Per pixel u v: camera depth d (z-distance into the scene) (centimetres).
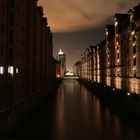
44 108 6238
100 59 11375
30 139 3428
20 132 3794
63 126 4228
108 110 5803
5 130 3522
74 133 3781
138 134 3706
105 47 9831
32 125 4291
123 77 6744
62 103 7181
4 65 3706
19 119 4456
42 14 8425
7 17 3866
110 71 8700
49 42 11656
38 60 7394
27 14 5550
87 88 13250
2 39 3603
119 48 7238
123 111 5612
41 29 8225
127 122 4475
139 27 5241
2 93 3588
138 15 5534
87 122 4538
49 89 11369
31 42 6012
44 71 9231
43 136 3578
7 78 3812
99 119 4797
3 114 3553
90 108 6153
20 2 4753
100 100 7806
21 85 4862
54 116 5125
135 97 5100
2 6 3616
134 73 5672
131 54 5906
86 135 3662
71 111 5747
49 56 11644
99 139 3469
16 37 4409
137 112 4741
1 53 3550
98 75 12056
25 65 5316
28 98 5450
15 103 4291
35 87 6675
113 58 8181
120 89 6981
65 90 11862
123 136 3600
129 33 6059
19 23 4678
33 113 5519
